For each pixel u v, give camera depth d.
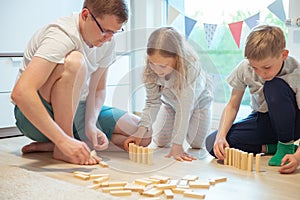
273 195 1.11
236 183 1.22
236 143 1.58
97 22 1.33
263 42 1.33
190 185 1.18
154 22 2.84
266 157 1.57
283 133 1.43
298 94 1.43
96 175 1.26
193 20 2.54
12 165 1.41
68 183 1.16
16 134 2.21
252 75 1.54
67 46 1.36
